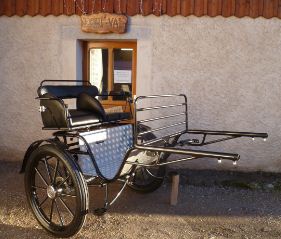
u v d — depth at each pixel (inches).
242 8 213.0
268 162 221.0
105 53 236.4
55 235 146.3
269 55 215.2
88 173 148.6
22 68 235.6
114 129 165.6
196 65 219.6
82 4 223.3
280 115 217.5
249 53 216.1
